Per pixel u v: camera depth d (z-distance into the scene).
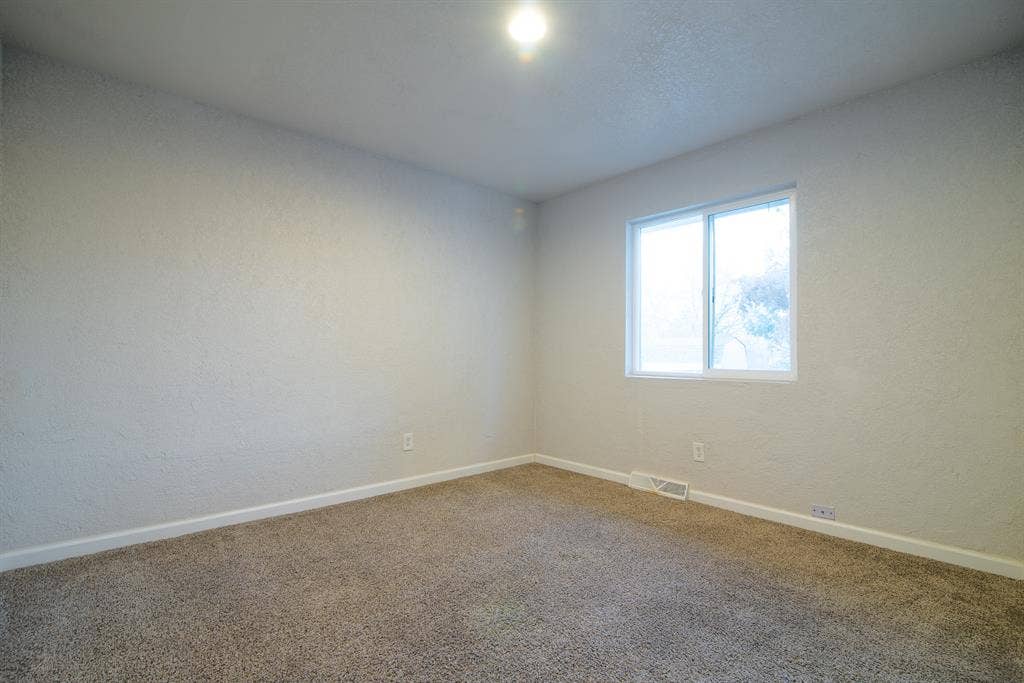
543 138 3.01
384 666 1.47
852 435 2.49
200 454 2.58
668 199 3.32
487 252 3.95
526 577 2.06
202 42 2.08
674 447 3.26
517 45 2.09
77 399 2.25
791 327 2.80
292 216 2.92
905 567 2.16
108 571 2.09
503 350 4.05
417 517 2.81
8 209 2.10
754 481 2.86
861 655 1.54
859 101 2.50
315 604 1.83
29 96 2.15
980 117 2.15
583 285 3.90
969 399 2.17
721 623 1.71
